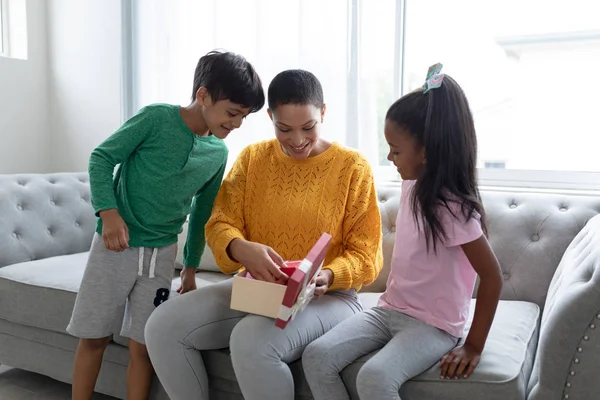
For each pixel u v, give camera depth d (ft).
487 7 7.44
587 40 7.11
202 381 4.99
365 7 7.41
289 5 7.93
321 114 5.16
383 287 6.64
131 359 5.57
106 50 9.96
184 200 5.55
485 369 4.20
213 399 5.25
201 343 4.93
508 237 6.22
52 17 10.37
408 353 4.27
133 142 5.35
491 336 4.81
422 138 4.58
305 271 4.20
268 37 8.05
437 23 7.60
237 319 5.09
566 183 7.08
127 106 9.17
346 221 5.35
